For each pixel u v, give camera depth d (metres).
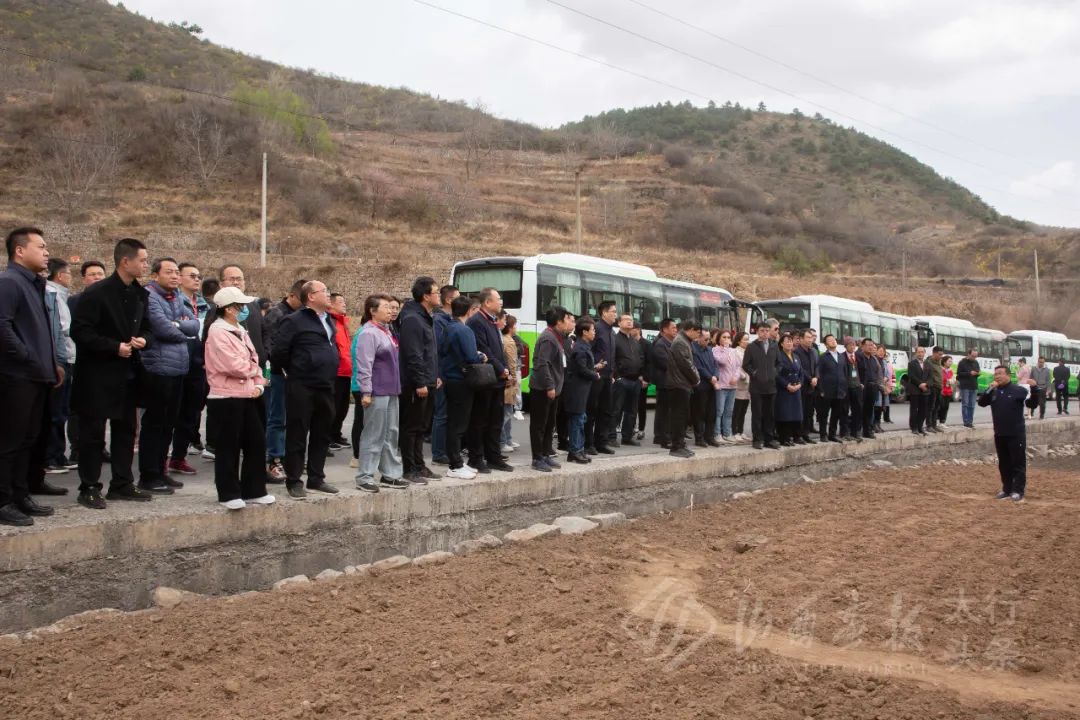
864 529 10.50
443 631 6.02
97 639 5.50
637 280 20.53
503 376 10.05
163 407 7.70
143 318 7.14
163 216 50.41
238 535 6.99
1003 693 5.44
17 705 4.59
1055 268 85.81
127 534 6.31
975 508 12.48
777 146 157.00
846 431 16.14
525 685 5.08
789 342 14.10
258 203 56.00
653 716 4.73
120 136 57.97
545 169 89.94
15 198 49.97
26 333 6.24
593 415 12.12
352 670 5.25
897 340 31.38
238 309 7.24
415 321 8.98
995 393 13.63
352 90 118.12
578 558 8.27
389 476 8.59
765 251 75.31
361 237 53.47
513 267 17.75
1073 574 8.62
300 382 7.80
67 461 9.70
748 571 8.25
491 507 9.16
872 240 87.06
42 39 86.06
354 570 7.51
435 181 72.25
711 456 12.28
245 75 104.75
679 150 96.75
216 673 5.14
